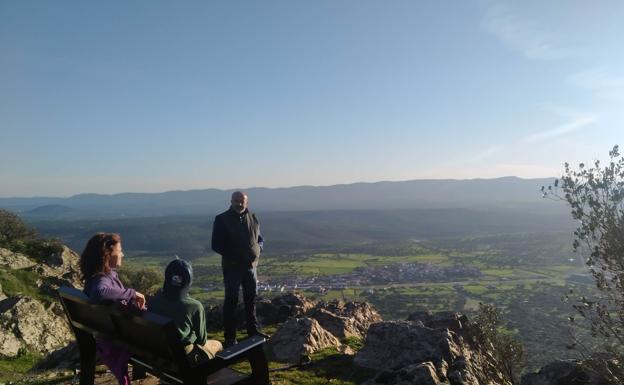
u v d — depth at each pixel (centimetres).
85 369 486
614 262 481
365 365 678
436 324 857
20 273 2309
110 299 412
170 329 341
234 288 714
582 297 514
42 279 2364
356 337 940
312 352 759
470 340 779
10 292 2120
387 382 594
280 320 1095
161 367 394
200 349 434
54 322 1975
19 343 1766
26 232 3459
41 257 2809
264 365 416
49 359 848
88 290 426
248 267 725
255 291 740
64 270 2714
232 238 711
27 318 1877
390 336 715
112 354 443
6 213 3444
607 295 488
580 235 502
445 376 614
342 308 1152
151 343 381
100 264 436
